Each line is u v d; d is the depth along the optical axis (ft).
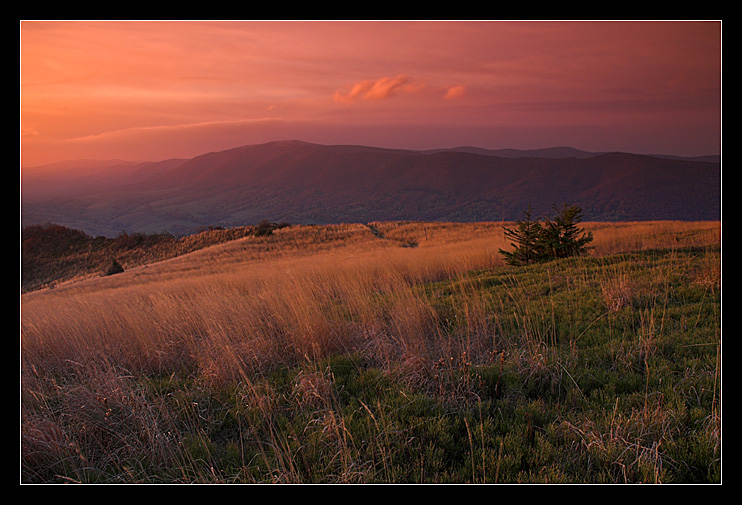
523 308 21.20
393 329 18.78
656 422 10.12
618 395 12.00
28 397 13.60
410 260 43.78
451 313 21.07
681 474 9.09
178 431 12.08
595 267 28.96
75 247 228.84
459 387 12.71
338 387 14.29
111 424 11.98
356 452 10.11
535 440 10.45
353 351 17.75
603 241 44.83
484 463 9.25
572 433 10.32
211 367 15.62
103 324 21.74
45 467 10.77
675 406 11.08
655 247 37.32
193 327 20.98
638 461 9.23
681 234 44.68
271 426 11.87
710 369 12.50
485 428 10.98
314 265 54.80
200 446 11.25
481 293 25.55
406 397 12.56
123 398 12.83
